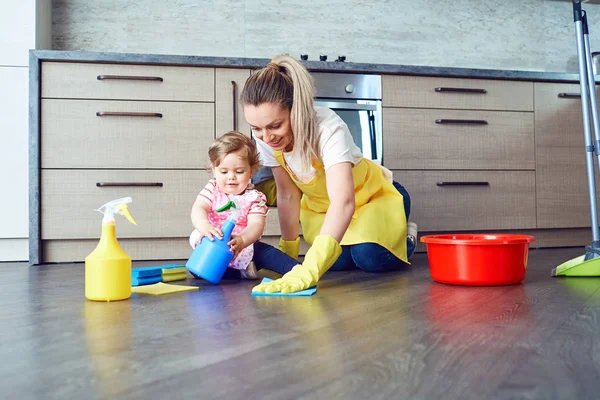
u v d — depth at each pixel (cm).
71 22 304
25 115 257
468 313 111
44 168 246
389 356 77
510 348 81
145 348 84
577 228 303
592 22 369
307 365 73
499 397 60
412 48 346
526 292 138
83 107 249
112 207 137
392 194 203
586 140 191
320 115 158
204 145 259
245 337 90
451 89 280
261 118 146
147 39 313
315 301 128
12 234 254
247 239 165
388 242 192
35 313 116
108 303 129
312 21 333
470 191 283
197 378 68
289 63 150
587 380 66
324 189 184
